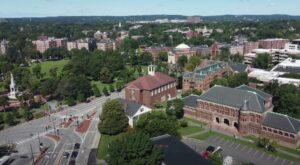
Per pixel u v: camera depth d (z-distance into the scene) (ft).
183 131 502.38
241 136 479.00
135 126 463.01
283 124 448.24
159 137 366.63
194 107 562.25
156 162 304.50
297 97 531.09
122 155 308.60
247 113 478.59
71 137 491.31
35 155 429.38
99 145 454.81
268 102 526.16
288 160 398.01
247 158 404.57
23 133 517.55
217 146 441.27
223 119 524.93
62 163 402.52
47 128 537.65
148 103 645.10
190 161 311.06
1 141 483.10
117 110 501.56
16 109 655.76
